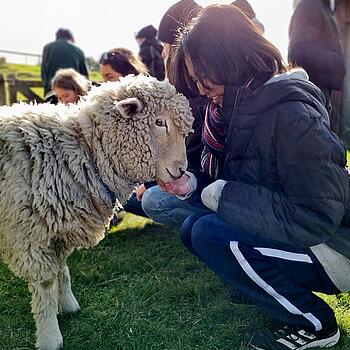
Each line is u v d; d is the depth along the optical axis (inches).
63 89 81.7
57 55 146.2
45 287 46.0
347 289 44.7
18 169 43.6
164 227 87.0
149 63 107.2
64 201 44.4
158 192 62.7
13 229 44.2
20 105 48.4
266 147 41.2
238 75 41.2
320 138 38.6
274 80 41.2
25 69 473.7
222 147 49.9
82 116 46.0
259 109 40.9
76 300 56.6
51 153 44.5
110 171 45.8
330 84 70.2
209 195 45.0
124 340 48.9
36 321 46.6
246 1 63.7
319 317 44.2
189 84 54.2
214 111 48.9
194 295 58.8
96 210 46.7
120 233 83.2
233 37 40.6
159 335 49.8
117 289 61.2
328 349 46.0
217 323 51.9
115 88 46.7
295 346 45.6
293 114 39.3
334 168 38.8
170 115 44.8
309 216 39.7
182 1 62.0
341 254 43.1
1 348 48.3
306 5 70.9
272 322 51.6
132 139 44.4
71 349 47.4
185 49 42.2
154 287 60.2
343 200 39.6
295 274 43.7
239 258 43.7
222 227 45.3
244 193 42.4
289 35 75.0
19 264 45.0
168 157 45.4
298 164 39.1
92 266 68.3
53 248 46.1
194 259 71.1
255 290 44.8
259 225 41.8
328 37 71.1
